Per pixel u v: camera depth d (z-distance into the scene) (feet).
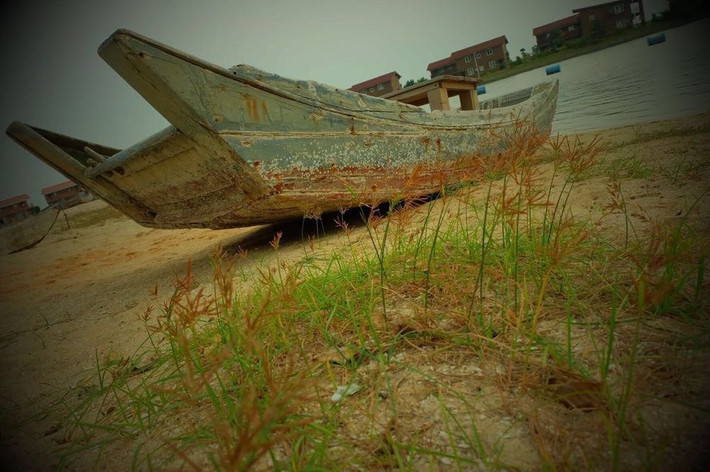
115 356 8.03
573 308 5.43
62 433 5.52
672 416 3.37
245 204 12.14
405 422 3.98
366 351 5.31
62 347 9.49
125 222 46.06
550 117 27.04
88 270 24.00
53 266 29.30
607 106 38.32
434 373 4.68
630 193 10.73
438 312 6.06
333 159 12.98
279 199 11.87
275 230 20.01
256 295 7.38
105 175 14.17
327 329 5.93
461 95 29.60
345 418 4.12
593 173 13.84
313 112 12.48
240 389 4.75
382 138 14.62
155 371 6.73
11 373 8.36
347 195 13.38
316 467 3.34
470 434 3.67
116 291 15.05
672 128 20.40
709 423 3.23
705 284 5.23
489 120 19.03
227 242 20.54
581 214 9.78
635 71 59.47
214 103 10.14
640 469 2.96
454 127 18.04
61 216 54.70
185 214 14.23
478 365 4.71
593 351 4.44
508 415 3.83
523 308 5.37
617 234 7.79
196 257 18.06
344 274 7.52
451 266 7.47
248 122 10.88
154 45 8.96
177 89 9.40
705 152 13.53
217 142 10.53
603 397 3.65
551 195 12.37
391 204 6.17
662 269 5.75
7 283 25.07
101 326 10.59
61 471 4.61
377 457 3.60
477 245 7.84
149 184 13.91
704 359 3.97
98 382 7.09
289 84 11.85
